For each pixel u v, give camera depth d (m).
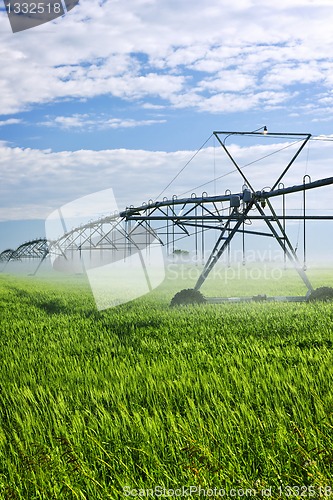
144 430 6.18
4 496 4.80
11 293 34.75
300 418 6.55
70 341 13.69
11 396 8.09
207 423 6.41
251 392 7.70
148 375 8.94
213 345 11.88
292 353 10.48
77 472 5.10
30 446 5.87
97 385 8.73
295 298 22.53
